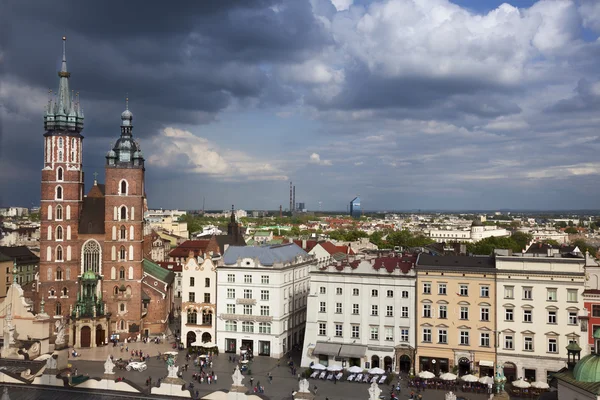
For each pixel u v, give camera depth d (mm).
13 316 113000
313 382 112125
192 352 137000
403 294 118062
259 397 77250
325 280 122750
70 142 153375
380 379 110750
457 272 113750
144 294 156000
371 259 132000
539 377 108125
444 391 106062
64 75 154250
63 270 152875
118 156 155250
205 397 79500
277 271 134250
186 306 142000
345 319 121375
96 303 146125
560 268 107812
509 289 110688
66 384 83438
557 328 107500
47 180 152250
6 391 81250
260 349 135625
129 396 80562
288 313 140375
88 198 159125
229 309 138375
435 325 115188
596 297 105375
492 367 111000
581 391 60812
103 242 153500
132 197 153625
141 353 130500
